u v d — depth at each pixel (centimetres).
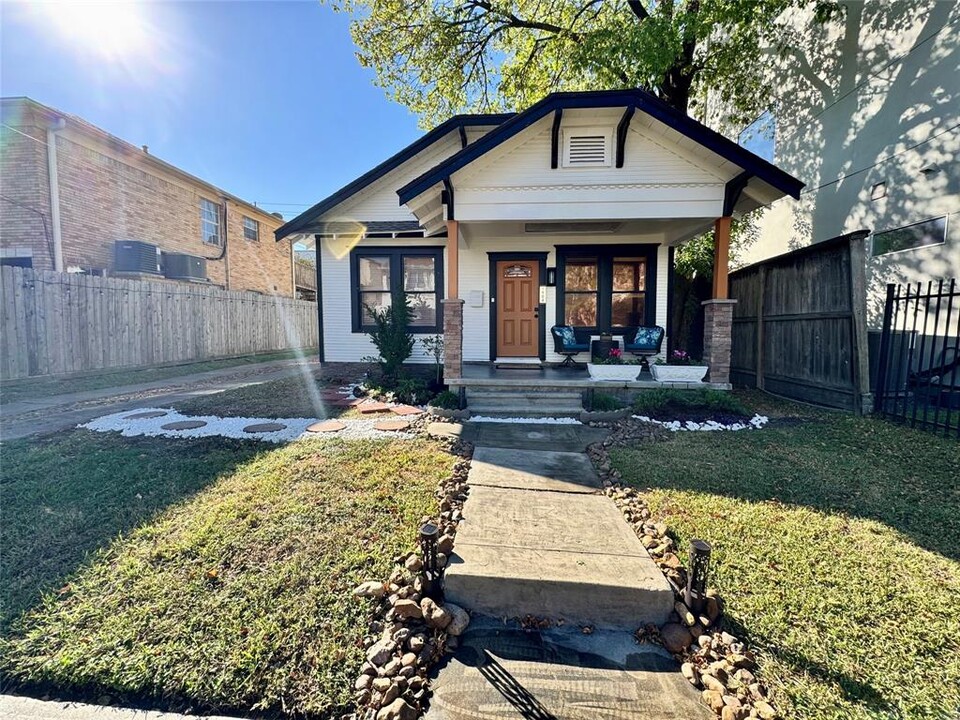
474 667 205
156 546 276
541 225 813
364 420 594
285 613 222
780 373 786
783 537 298
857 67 846
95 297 926
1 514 317
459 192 670
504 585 240
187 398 737
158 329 1084
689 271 1043
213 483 371
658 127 642
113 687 186
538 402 671
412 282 977
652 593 232
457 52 1102
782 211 1080
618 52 789
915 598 238
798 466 427
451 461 435
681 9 808
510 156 664
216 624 214
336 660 198
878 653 204
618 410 625
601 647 219
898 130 768
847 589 246
